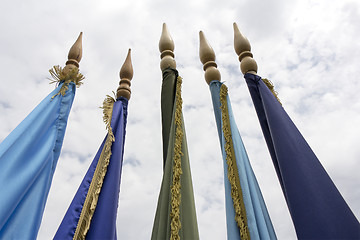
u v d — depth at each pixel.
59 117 1.99
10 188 1.45
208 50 2.94
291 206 1.73
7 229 1.42
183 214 1.76
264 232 1.71
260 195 2.02
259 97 2.41
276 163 2.13
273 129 2.08
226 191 1.94
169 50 3.02
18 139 1.66
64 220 1.70
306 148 1.94
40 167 1.67
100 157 2.04
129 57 3.10
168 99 2.53
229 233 1.74
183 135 2.22
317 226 1.60
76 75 2.24
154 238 1.76
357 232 1.54
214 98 2.54
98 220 1.76
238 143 2.15
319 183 1.75
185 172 1.98
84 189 1.85
